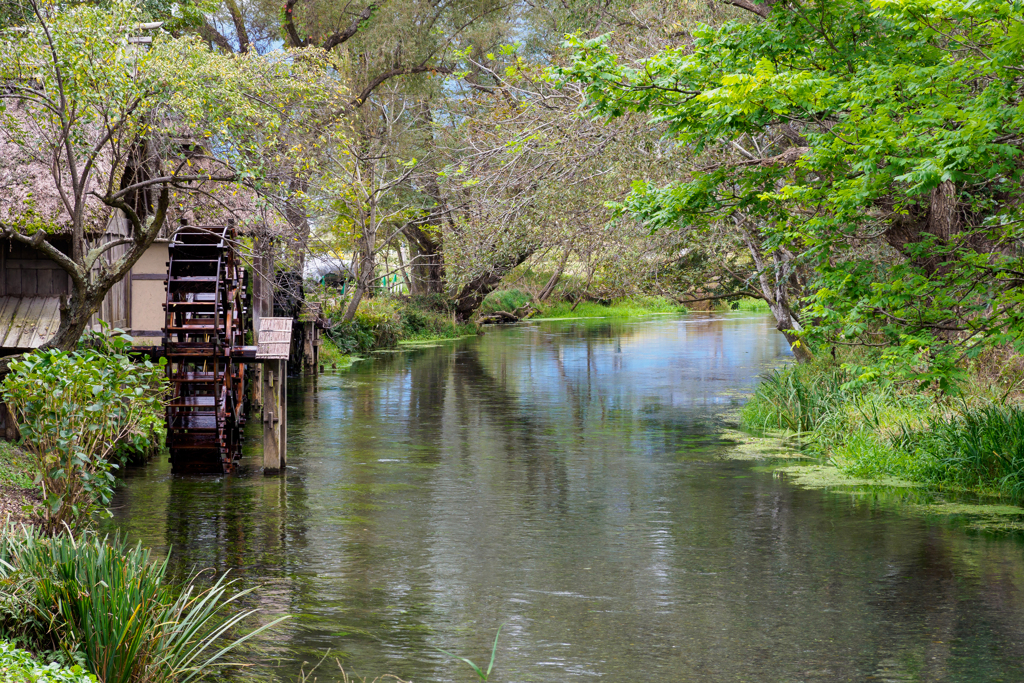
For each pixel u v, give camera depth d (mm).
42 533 8508
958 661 7375
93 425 9414
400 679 7055
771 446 16859
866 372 10984
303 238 17297
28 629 6484
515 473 14672
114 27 10953
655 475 14484
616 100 11445
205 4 25344
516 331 47812
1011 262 10641
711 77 11383
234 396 15609
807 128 13609
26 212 12086
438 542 10844
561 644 7785
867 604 8719
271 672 7156
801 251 12742
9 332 14023
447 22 33531
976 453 13312
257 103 14875
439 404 22312
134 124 12125
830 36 11719
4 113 11375
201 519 11789
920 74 9617
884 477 14008
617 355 34812
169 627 7016
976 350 10852
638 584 9352
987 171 9172
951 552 10312
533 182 16781
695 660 7418
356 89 33094
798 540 10859
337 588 9211
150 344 16312
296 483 13922
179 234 14820
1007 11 8383
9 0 13422
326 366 30953
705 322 54938
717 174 11852
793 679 7051
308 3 32250
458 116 33031
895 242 12711
